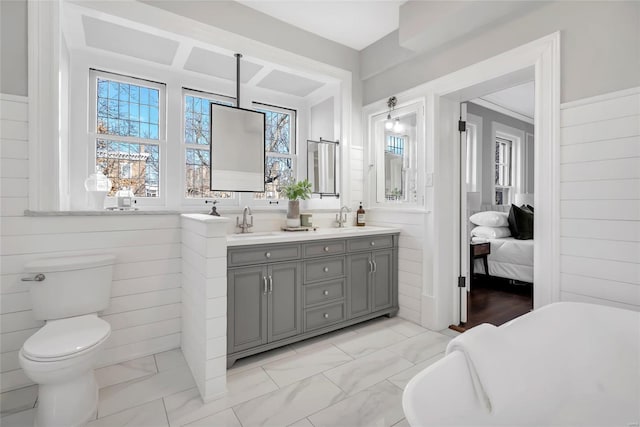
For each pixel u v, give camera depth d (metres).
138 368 2.07
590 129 1.79
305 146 3.60
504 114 5.17
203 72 2.96
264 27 2.70
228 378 1.96
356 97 3.32
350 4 2.57
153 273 2.27
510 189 5.45
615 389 1.41
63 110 2.20
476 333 1.25
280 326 2.28
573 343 1.51
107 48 2.54
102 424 1.54
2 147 1.81
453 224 2.83
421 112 2.82
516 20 2.14
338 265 2.59
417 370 2.04
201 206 2.93
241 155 2.84
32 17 1.87
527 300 3.48
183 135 2.93
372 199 3.33
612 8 1.72
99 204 2.27
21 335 1.86
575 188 1.85
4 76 1.82
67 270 1.79
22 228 1.86
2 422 1.58
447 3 2.20
